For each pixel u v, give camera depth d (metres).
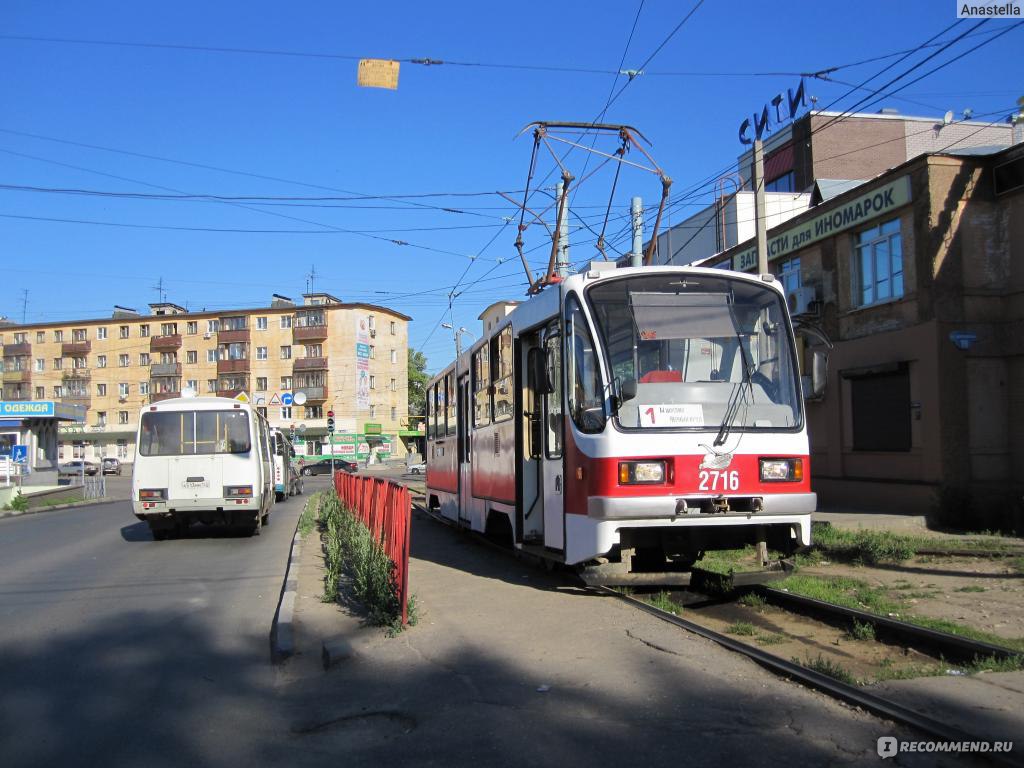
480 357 12.16
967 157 14.91
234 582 10.79
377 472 57.47
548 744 4.43
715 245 28.67
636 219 19.67
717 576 8.59
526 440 9.80
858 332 16.97
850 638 6.62
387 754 4.47
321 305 68.56
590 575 7.81
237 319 70.12
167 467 15.25
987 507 13.59
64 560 13.41
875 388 16.50
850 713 4.61
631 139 16.12
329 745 4.70
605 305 7.91
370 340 70.00
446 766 4.24
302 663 6.52
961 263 14.86
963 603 7.85
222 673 6.39
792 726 4.46
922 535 12.71
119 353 72.81
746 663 5.66
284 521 20.50
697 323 7.97
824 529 12.54
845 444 17.41
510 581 9.62
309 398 67.69
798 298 18.64
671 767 4.02
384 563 8.28
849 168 32.19
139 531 18.52
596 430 7.57
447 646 6.59
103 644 7.40
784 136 33.75
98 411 72.75
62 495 33.66
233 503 15.31
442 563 11.62
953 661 5.88
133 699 5.74
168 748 4.75
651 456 7.39
